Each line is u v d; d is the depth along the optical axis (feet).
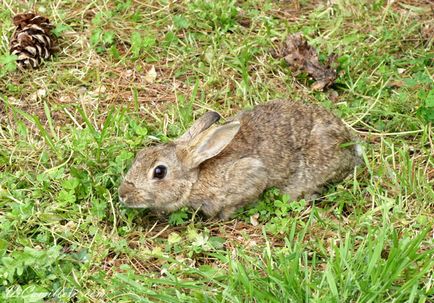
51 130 28.96
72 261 24.03
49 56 33.50
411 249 22.38
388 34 34.53
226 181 25.84
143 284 23.04
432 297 22.06
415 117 30.22
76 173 26.71
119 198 25.68
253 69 33.17
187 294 22.63
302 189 26.96
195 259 24.38
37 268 23.20
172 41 34.24
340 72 32.76
